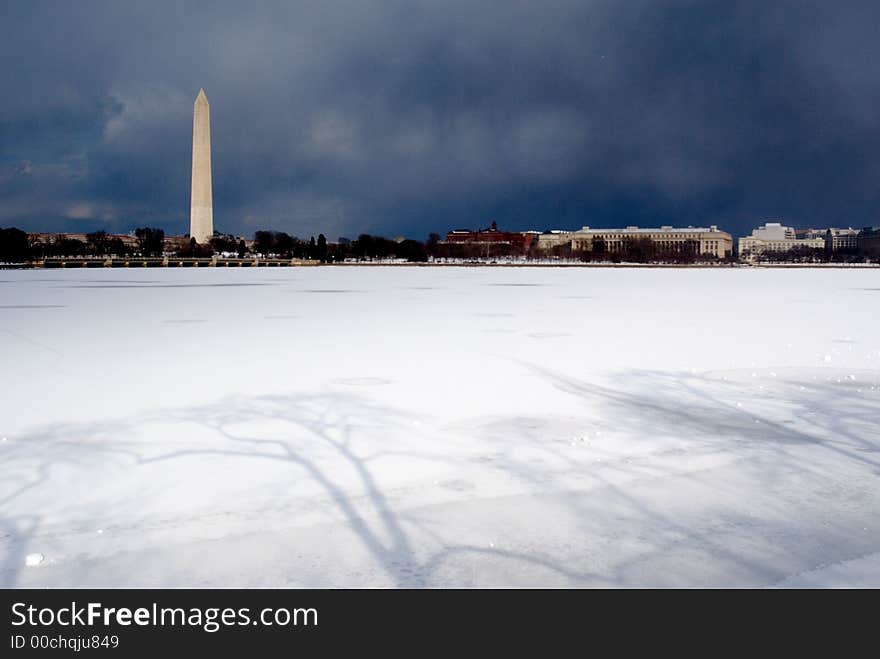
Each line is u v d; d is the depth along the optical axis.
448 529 7.97
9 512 8.47
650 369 18.78
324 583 6.83
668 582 6.83
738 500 8.84
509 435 11.95
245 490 9.20
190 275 103.31
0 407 14.12
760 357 20.88
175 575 6.97
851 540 7.67
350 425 12.64
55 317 34.56
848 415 13.34
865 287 69.19
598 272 127.31
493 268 160.50
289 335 26.86
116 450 11.05
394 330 28.66
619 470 10.03
